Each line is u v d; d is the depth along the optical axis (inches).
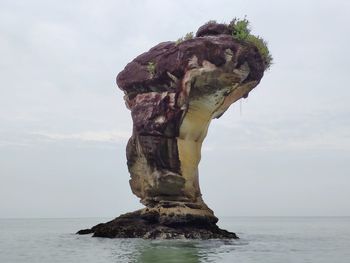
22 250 1315.2
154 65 1562.5
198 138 1552.7
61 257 1099.3
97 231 1625.2
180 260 984.9
